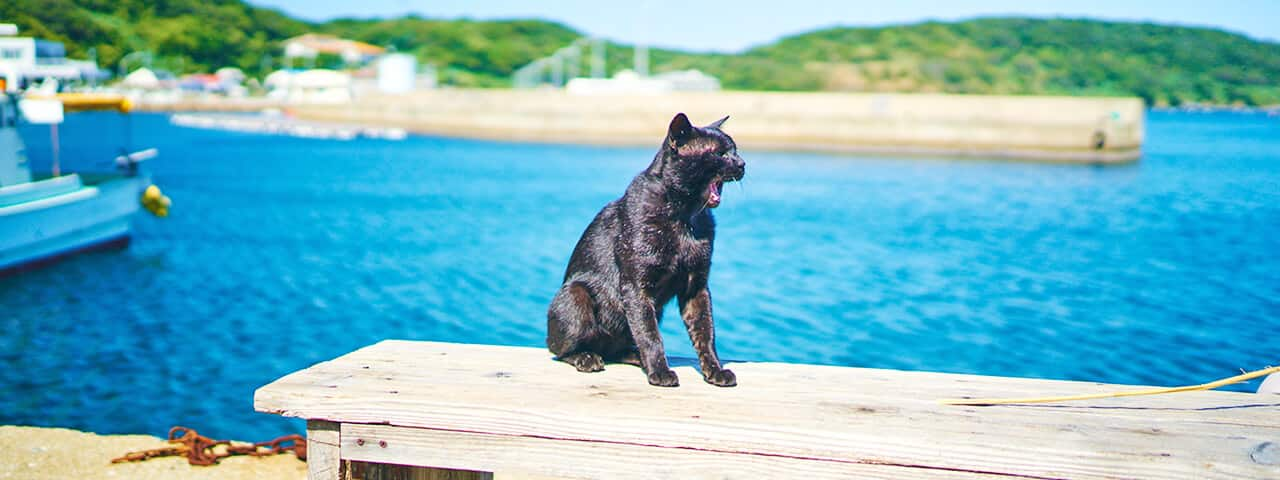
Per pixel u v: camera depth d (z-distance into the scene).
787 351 13.10
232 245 24.75
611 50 177.00
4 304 16.88
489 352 4.51
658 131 77.81
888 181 44.72
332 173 48.88
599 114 79.88
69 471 6.27
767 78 161.25
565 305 4.34
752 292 17.62
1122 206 33.97
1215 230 27.28
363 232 27.31
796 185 42.28
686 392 3.74
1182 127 97.06
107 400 10.67
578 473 3.41
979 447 3.07
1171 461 2.96
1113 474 3.01
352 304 16.83
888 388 3.83
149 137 79.19
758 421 3.26
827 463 3.21
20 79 23.00
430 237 26.22
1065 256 22.38
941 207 33.69
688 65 171.00
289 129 87.38
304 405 3.58
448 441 3.52
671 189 4.18
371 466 3.80
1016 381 3.98
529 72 158.00
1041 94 139.12
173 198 36.88
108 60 137.88
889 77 153.38
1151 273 20.00
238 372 12.01
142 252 23.52
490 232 27.23
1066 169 52.47
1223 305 16.58
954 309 16.11
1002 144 63.78
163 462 6.54
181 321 15.39
